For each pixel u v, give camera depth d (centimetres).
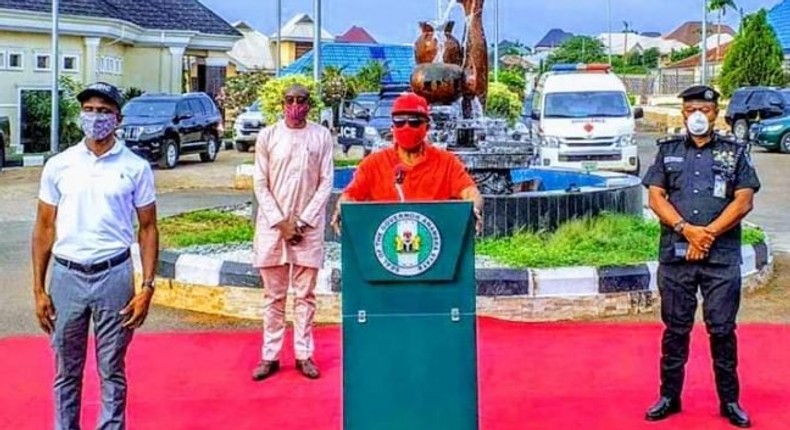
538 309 819
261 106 1995
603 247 922
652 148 3012
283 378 658
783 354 716
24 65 2791
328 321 820
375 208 462
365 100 2897
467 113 1098
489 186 1054
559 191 1074
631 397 616
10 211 1583
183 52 3453
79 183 488
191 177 2183
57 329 497
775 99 3014
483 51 1102
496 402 608
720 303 561
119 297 494
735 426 563
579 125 2091
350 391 470
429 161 528
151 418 582
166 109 2452
